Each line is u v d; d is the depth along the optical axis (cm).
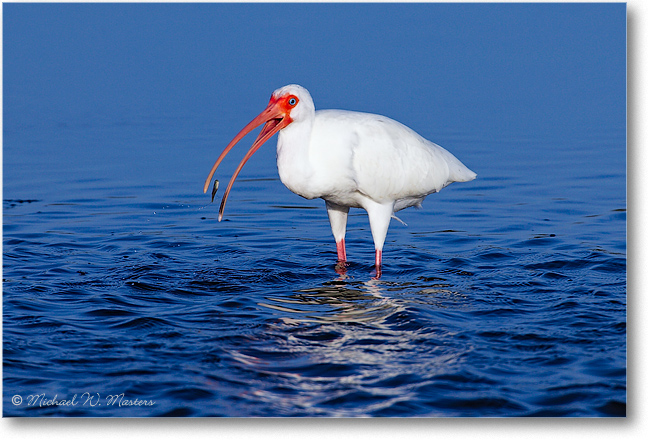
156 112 3003
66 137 2559
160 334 982
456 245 1485
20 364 882
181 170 2158
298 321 1034
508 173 2095
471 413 778
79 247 1448
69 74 3338
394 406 790
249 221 1689
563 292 1166
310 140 1248
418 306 1091
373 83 3111
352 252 1440
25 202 1817
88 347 937
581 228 1589
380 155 1274
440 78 3195
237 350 933
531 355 916
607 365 886
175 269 1295
